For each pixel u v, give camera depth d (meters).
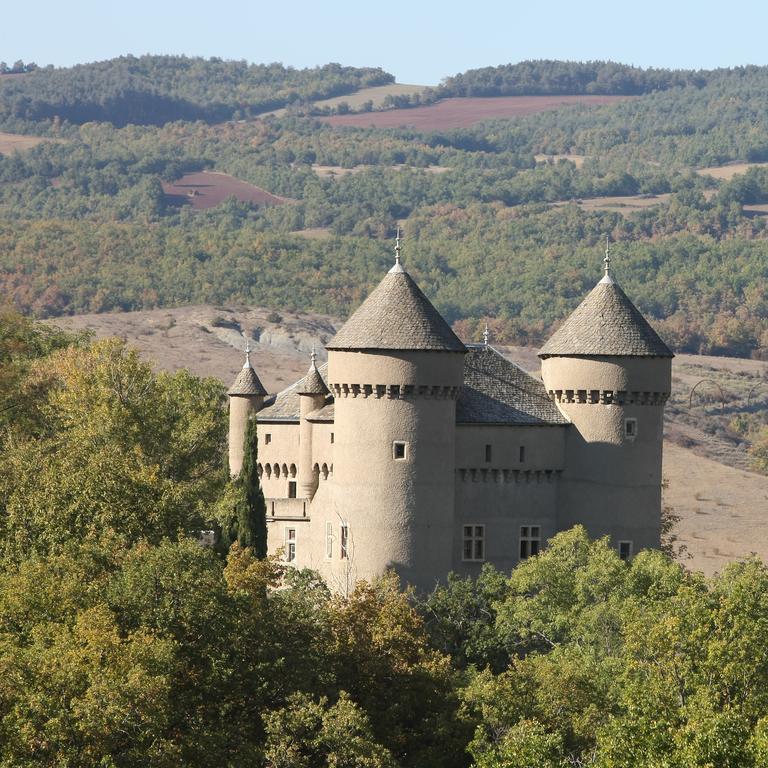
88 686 196.00
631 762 187.62
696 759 180.75
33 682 194.75
